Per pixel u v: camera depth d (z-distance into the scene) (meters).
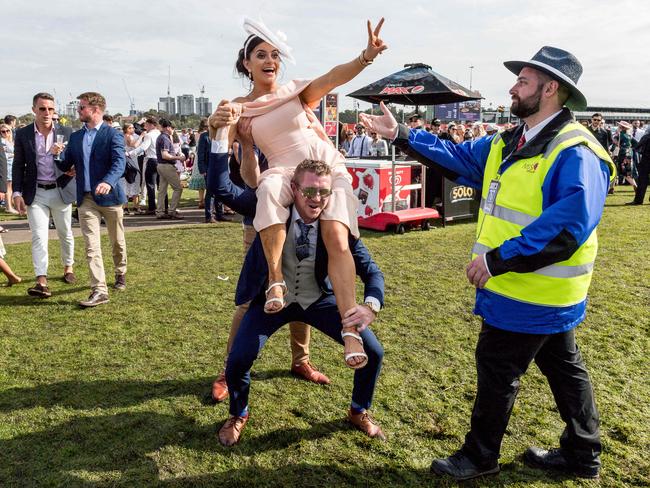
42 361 4.04
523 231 2.26
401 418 3.28
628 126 15.43
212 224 10.12
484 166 2.83
